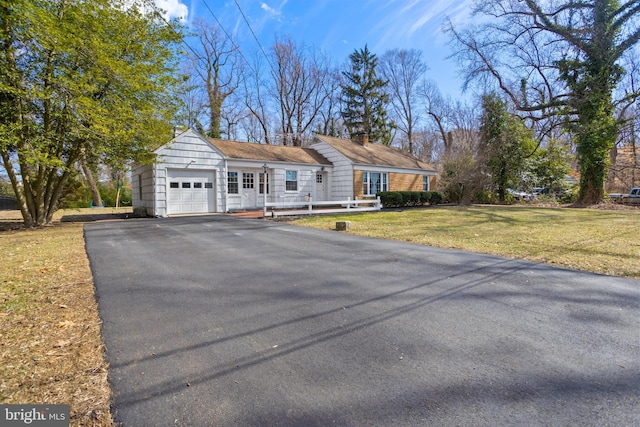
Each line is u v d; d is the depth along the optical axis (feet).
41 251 21.98
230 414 6.32
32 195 39.09
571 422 6.06
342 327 10.22
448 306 11.96
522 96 67.62
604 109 58.49
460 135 114.62
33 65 32.35
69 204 71.82
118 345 9.04
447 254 20.94
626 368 7.88
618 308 11.69
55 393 6.91
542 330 9.99
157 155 45.44
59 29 30.81
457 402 6.66
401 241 26.14
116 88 37.63
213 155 51.62
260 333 9.81
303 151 68.74
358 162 63.62
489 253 21.16
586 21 55.98
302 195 62.34
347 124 119.96
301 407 6.52
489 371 7.77
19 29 30.12
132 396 6.86
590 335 9.64
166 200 47.57
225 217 45.55
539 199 68.13
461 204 70.08
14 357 8.32
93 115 33.01
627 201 61.31
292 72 106.01
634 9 52.42
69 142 38.60
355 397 6.84
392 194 62.18
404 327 10.22
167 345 9.06
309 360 8.30
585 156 60.64
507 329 10.07
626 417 6.18
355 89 118.21
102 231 32.09
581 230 30.48
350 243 25.14
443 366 8.01
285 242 25.63
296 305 12.06
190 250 22.39
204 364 8.12
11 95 31.83
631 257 19.36
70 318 10.82
